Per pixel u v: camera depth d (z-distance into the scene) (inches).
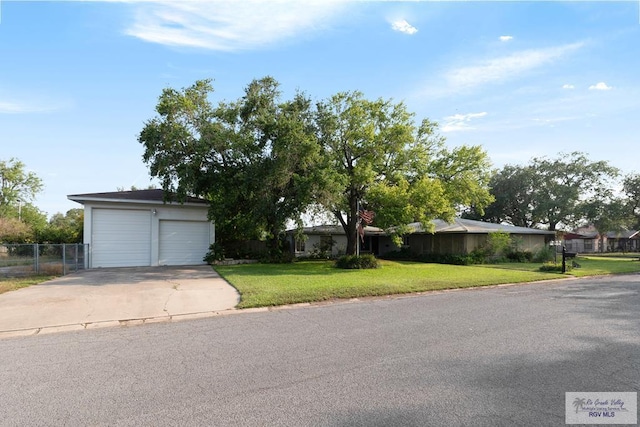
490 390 148.3
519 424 121.7
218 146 675.4
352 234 796.6
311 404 136.7
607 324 259.8
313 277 510.0
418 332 239.5
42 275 536.4
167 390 150.6
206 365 179.8
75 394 147.3
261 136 703.7
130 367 178.2
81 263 642.2
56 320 277.1
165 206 732.0
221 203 674.8
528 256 941.8
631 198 1369.3
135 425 122.7
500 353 194.7
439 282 472.7
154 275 544.4
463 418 125.6
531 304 342.6
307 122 728.3
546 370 169.9
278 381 158.9
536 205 1491.1
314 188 615.5
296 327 255.6
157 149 655.1
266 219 694.5
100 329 255.9
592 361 181.8
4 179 1476.4
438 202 708.0
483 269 680.4
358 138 730.2
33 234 917.8
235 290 403.2
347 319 280.1
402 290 414.9
